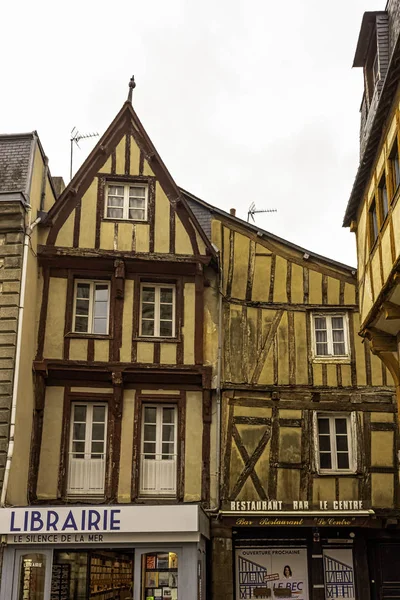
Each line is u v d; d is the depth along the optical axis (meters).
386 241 10.17
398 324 11.03
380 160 10.66
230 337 13.65
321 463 13.32
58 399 12.90
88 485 12.65
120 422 12.93
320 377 13.63
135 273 13.64
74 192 13.69
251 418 13.27
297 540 13.15
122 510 10.98
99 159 14.06
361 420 13.43
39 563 10.86
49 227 13.52
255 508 12.78
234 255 14.16
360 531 13.19
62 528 10.84
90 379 13.06
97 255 13.38
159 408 13.29
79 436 12.92
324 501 13.00
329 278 14.15
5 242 12.38
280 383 13.52
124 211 13.88
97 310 13.60
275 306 13.98
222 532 12.63
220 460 12.95
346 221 13.25
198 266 13.62
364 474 13.16
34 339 12.95
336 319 14.13
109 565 13.81
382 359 11.62
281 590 12.89
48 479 12.47
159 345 13.34
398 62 9.12
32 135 13.52
